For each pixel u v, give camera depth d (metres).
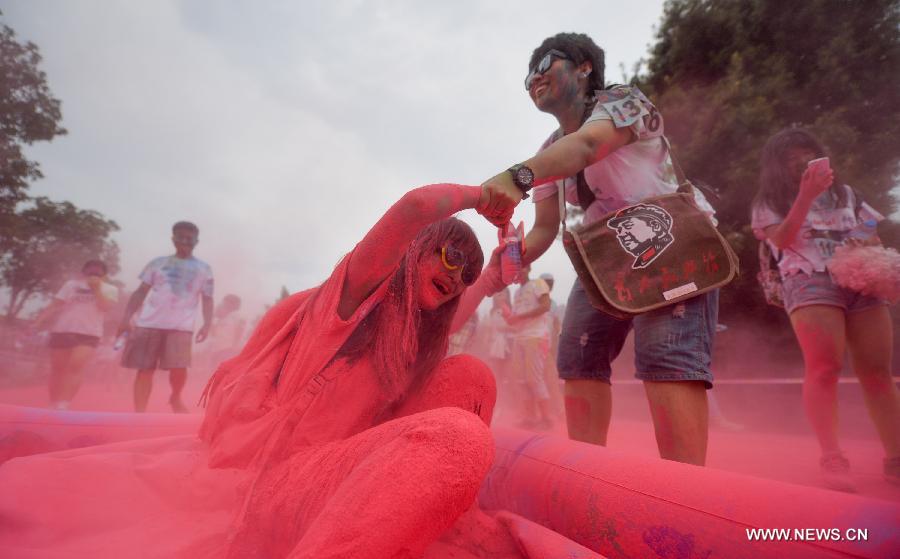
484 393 1.48
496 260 2.02
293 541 1.03
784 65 9.15
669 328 1.81
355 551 0.83
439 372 1.50
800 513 0.91
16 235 18.73
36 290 19.80
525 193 1.52
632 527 1.14
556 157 1.61
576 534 1.29
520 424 6.04
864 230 2.76
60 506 1.22
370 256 1.22
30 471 1.27
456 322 2.02
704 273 1.80
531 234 2.44
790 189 2.89
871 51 8.59
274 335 1.51
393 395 1.34
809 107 9.00
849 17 8.72
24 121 18.23
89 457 1.38
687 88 10.23
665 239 1.86
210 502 1.24
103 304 5.82
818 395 2.71
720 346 9.23
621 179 2.04
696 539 1.02
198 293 5.52
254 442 1.26
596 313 2.18
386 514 0.85
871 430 4.84
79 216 20.48
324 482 1.03
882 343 2.62
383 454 0.92
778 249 2.91
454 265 1.37
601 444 2.20
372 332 1.35
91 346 5.77
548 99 2.16
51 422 2.01
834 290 2.66
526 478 1.52
